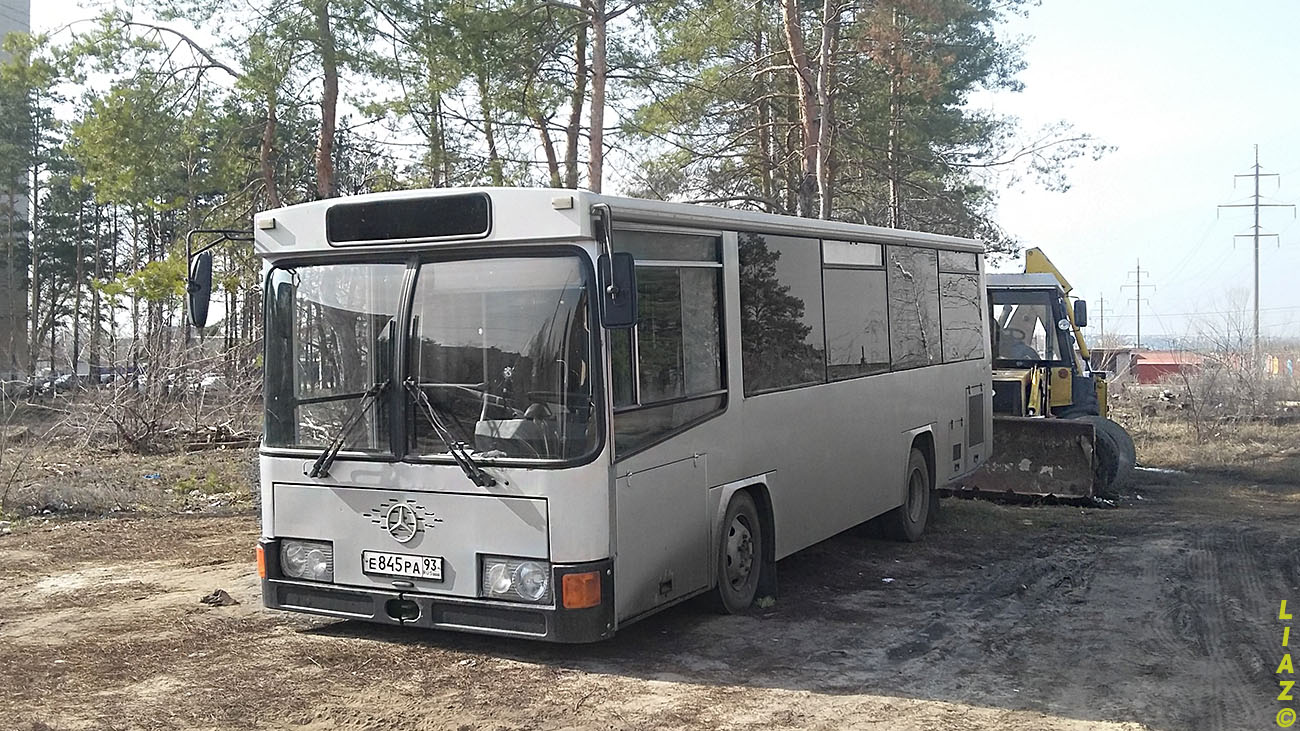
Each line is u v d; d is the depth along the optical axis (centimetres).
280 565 796
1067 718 673
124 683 715
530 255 727
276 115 2489
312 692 700
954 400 1355
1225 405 2941
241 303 2445
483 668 755
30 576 1052
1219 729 655
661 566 781
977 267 1459
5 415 2256
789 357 970
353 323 770
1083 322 1811
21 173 4719
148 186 2314
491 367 730
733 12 2470
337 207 770
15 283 5156
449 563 736
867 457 1120
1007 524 1409
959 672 769
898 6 2416
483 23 2136
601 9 2370
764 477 923
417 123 2578
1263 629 896
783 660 789
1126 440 1739
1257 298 6103
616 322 679
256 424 2320
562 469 706
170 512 1470
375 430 757
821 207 2372
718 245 867
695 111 2581
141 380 2220
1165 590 1040
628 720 658
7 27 5284
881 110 2731
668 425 791
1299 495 1739
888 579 1075
